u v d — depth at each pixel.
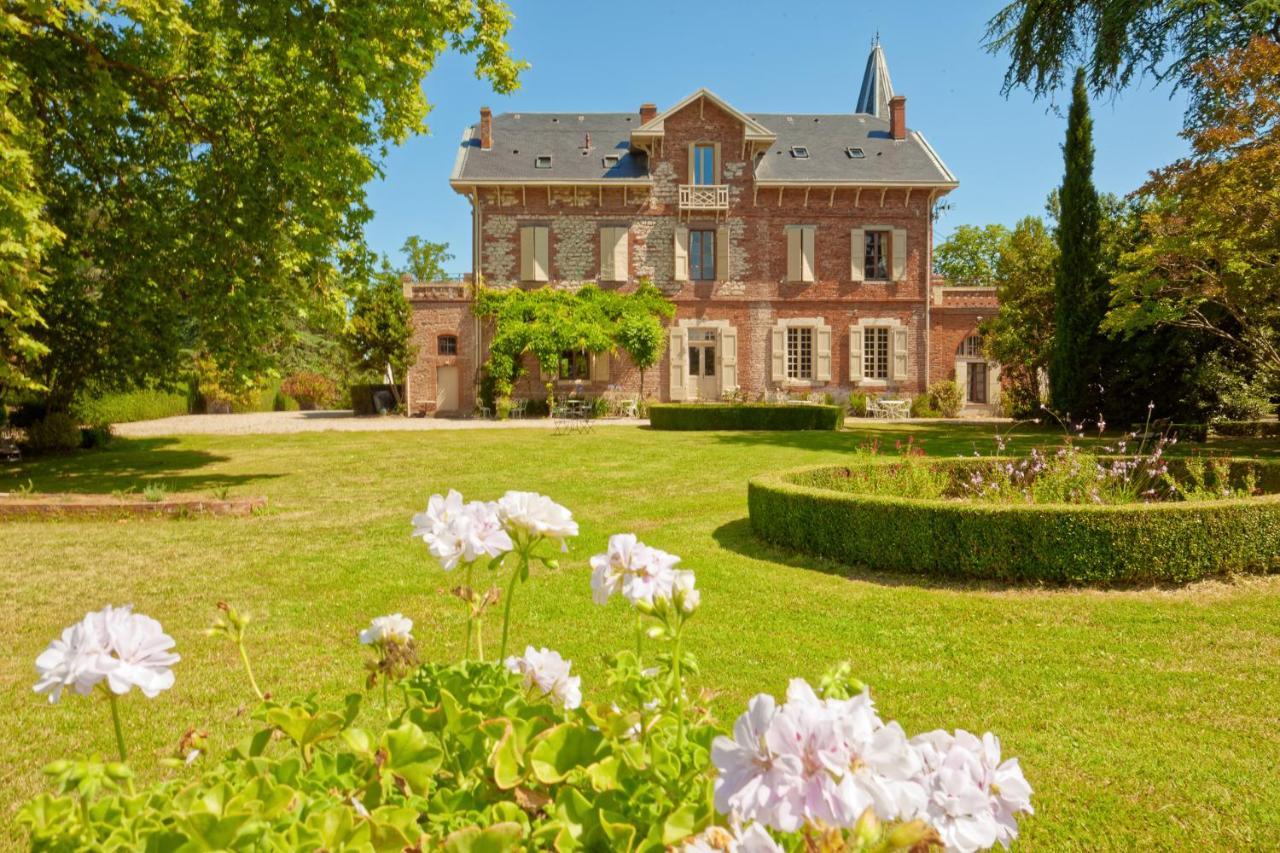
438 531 1.66
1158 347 19.31
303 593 5.53
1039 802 2.85
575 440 17.20
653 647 4.39
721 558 6.68
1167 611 5.12
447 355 26.86
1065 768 3.08
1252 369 18.34
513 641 4.49
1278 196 12.18
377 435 19.16
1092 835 2.64
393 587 5.68
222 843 1.06
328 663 4.14
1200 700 3.73
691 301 26.88
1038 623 4.92
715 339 27.09
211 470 13.00
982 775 1.07
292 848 1.08
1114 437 17.41
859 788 0.88
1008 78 18.33
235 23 10.61
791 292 27.05
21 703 3.64
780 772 0.87
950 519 5.97
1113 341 19.72
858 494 6.71
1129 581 5.81
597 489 10.62
